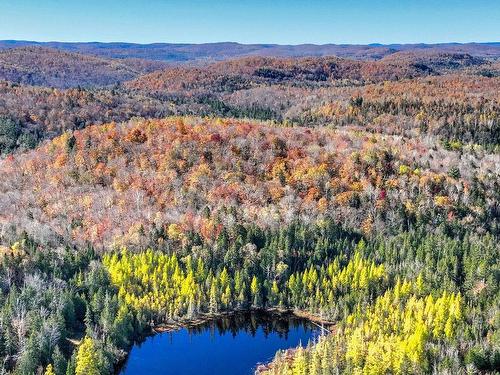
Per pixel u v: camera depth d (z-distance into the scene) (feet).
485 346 402.93
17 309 410.93
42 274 486.38
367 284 525.34
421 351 401.08
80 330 444.14
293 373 409.49
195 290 526.57
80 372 377.71
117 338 449.06
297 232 597.93
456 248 565.53
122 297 493.77
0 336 394.52
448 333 429.79
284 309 537.24
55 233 577.84
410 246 579.48
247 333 496.23
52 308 436.76
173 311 515.09
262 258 565.53
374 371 388.37
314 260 573.74
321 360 405.80
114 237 579.48
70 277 505.25
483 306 473.67
